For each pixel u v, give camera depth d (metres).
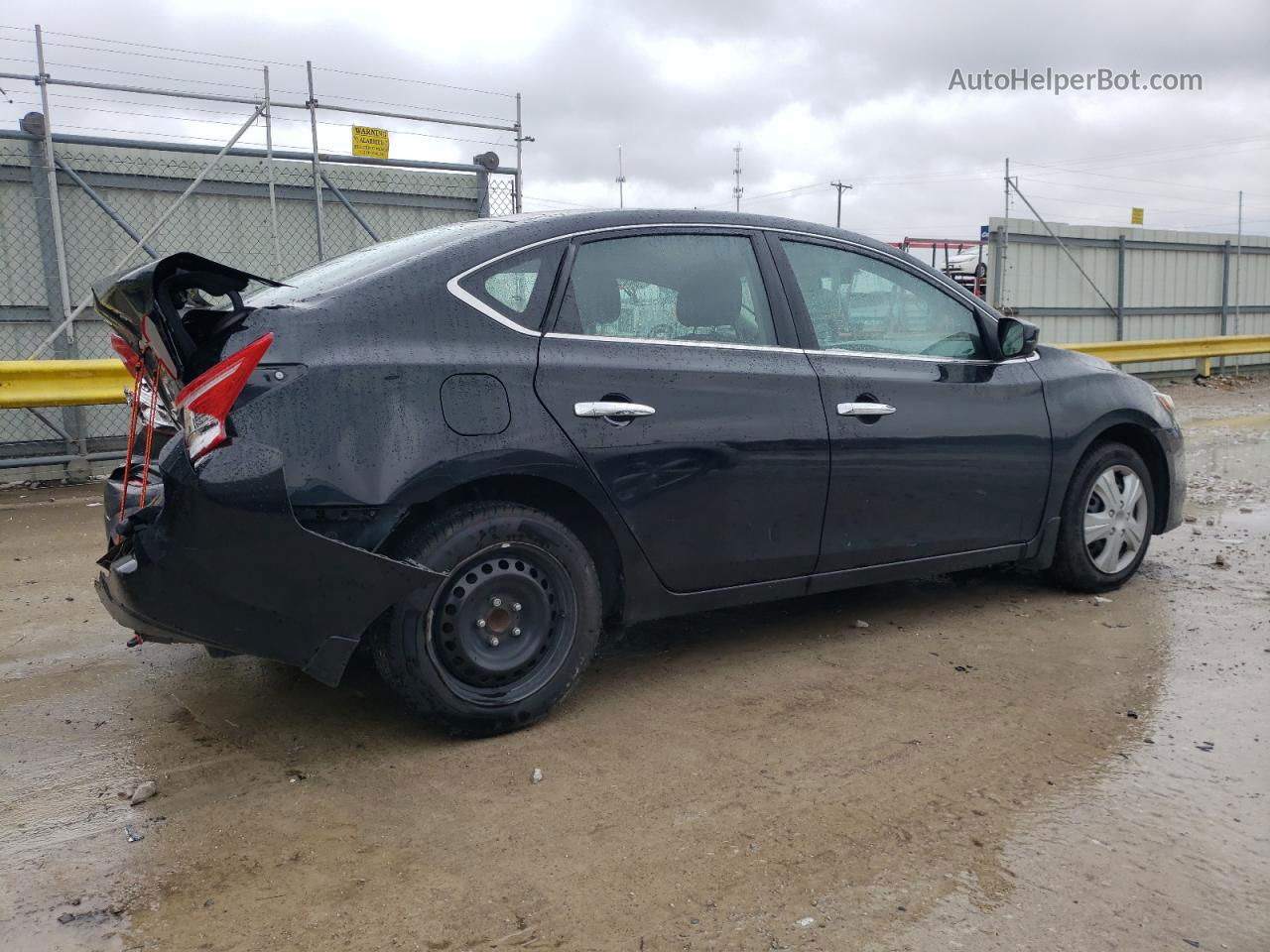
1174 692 3.84
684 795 3.04
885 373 4.25
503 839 2.80
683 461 3.69
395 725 3.58
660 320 3.77
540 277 3.55
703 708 3.71
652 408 3.62
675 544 3.73
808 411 3.97
